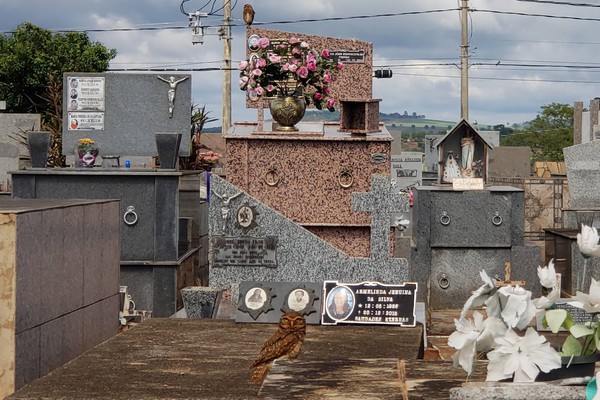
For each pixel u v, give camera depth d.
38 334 6.89
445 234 14.38
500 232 14.34
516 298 2.90
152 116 13.01
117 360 6.14
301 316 5.88
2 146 19.33
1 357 6.49
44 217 7.00
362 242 11.52
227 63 35.56
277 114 11.51
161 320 7.76
